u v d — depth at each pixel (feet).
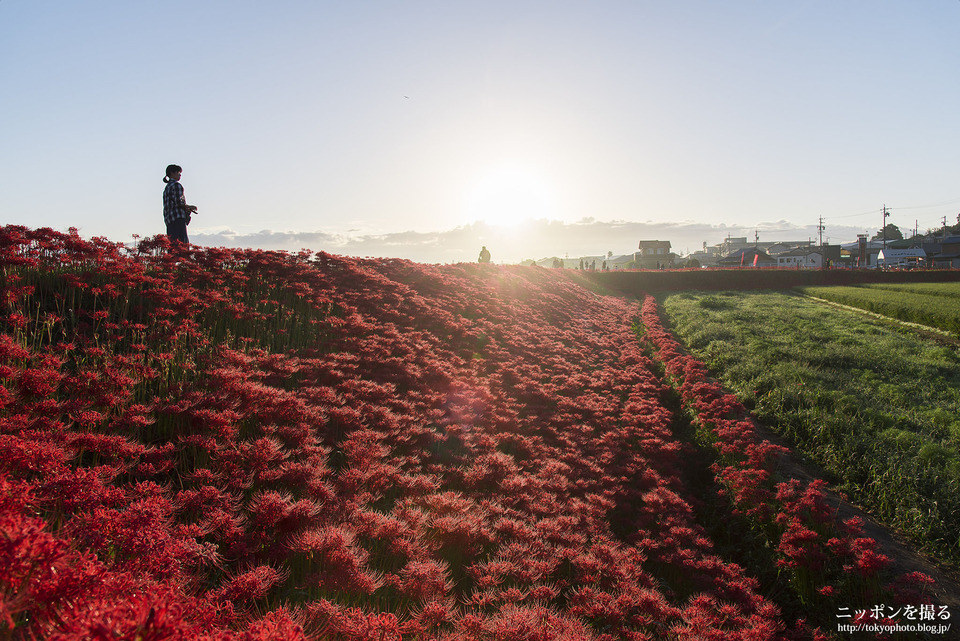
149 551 11.85
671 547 27.20
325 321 42.19
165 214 47.34
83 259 33.91
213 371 26.48
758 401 50.62
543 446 35.42
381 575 16.89
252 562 15.35
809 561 25.17
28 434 16.52
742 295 163.12
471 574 19.34
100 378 22.99
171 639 6.19
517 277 102.27
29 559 6.84
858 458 37.01
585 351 66.49
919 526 29.14
